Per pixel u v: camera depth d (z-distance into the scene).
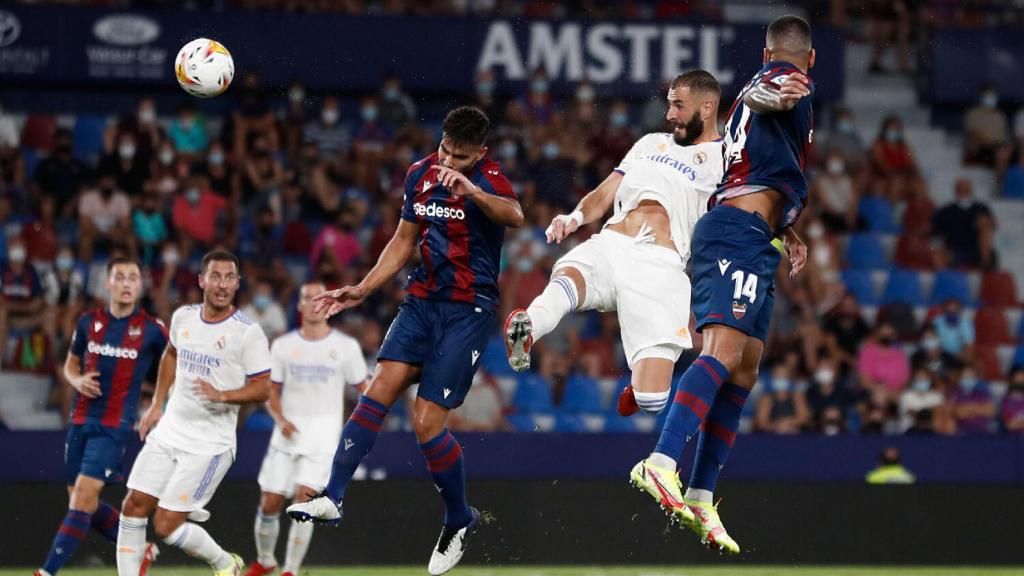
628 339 21.58
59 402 42.44
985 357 47.00
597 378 44.16
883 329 44.91
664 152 22.20
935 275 50.56
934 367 44.53
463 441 36.59
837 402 42.72
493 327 45.19
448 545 22.77
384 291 44.38
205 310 26.03
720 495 35.75
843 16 57.47
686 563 35.34
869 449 38.03
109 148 48.09
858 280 50.09
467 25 51.56
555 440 36.78
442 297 21.02
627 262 21.53
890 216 52.28
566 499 35.12
